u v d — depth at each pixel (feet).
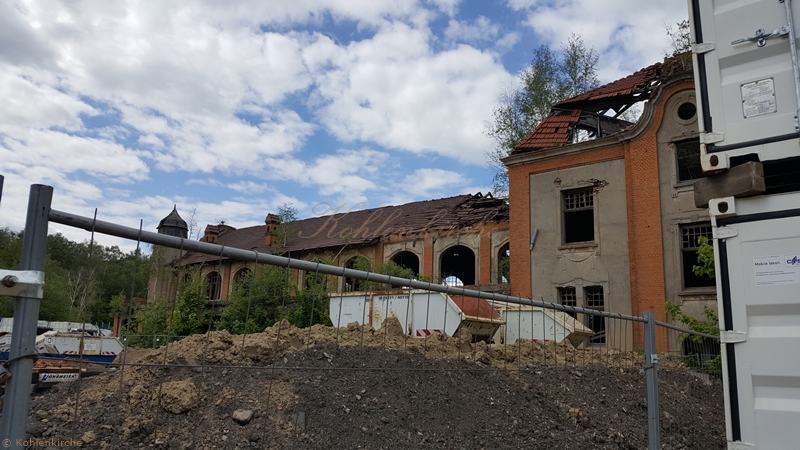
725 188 13.41
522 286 68.33
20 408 7.90
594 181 65.21
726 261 13.41
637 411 26.73
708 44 14.38
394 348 26.81
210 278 111.55
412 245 95.96
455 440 19.20
